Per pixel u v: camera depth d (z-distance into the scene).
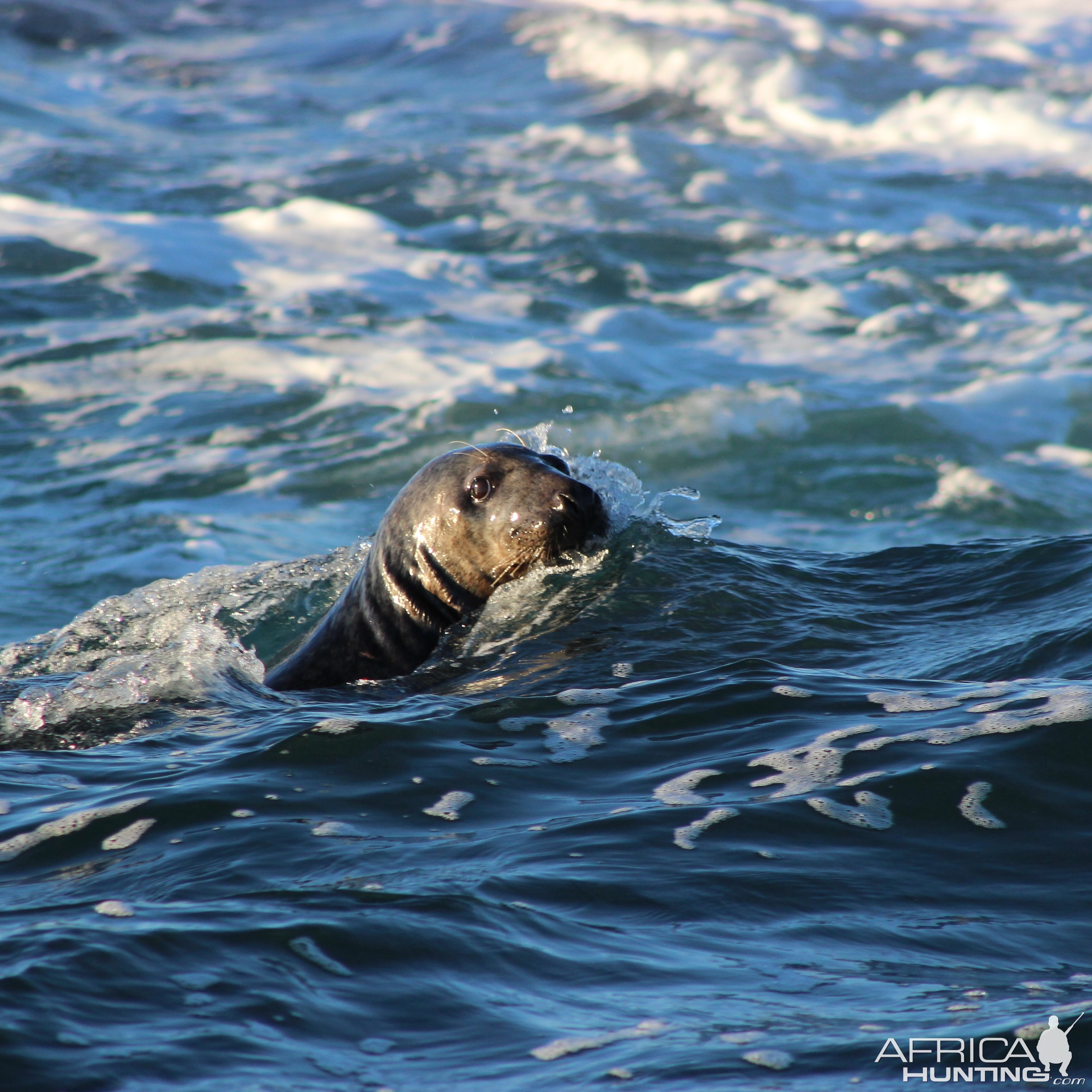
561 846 12.72
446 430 49.22
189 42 122.88
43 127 93.19
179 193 79.62
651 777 14.89
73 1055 8.66
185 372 55.25
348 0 134.00
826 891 11.59
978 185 90.25
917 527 42.28
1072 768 14.02
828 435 50.25
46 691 22.80
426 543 25.95
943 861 12.17
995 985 9.77
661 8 127.44
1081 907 11.21
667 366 57.78
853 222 82.12
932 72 113.62
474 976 9.97
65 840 13.74
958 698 16.77
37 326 59.31
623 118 105.12
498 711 17.80
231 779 15.30
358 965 10.11
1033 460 48.91
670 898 11.45
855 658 21.12
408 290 66.38
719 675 18.78
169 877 12.30
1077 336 61.03
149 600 29.89
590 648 22.23
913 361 58.59
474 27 125.38
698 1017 9.28
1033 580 24.08
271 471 45.75
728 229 79.12
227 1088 8.29
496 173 87.62
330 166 87.12
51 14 122.19
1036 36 125.44
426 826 13.54
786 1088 8.25
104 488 44.09
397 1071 8.57
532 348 57.81
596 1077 8.44
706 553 26.69
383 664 25.45
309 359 56.31
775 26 122.69
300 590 30.55
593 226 77.75
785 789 14.03
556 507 25.08
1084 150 97.38
